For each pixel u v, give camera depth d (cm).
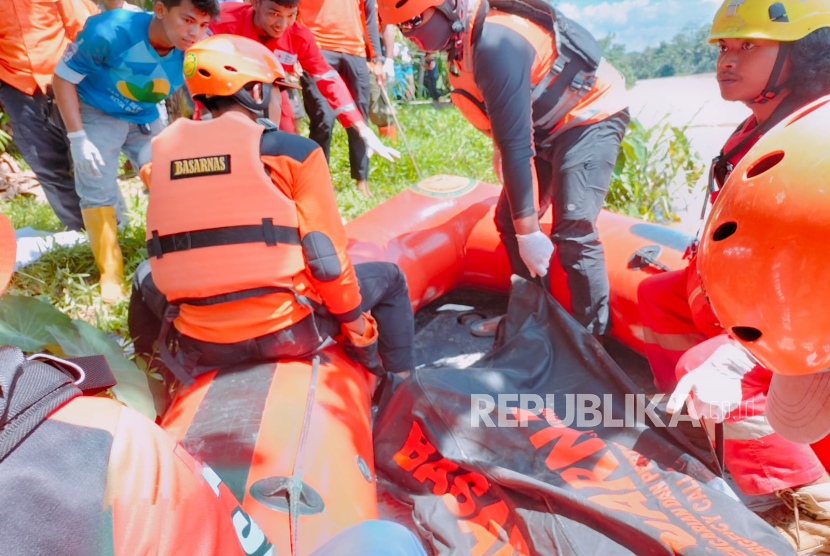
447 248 330
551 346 245
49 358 67
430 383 218
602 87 260
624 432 208
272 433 166
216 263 184
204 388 190
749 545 168
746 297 86
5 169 517
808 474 181
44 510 56
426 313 346
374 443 222
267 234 184
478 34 229
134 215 421
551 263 294
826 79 167
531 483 184
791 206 80
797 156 82
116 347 205
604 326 280
